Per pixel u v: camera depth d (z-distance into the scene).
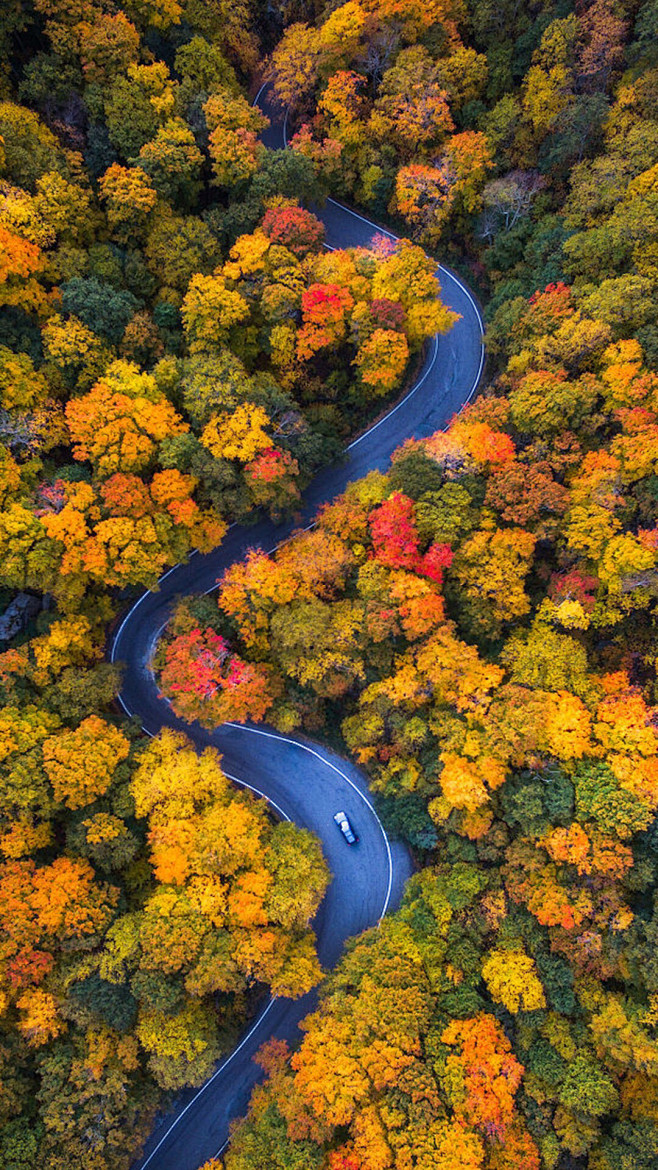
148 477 45.53
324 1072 37.81
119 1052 38.81
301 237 47.75
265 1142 38.25
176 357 47.38
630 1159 35.47
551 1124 37.12
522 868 40.12
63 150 46.09
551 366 44.28
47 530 40.12
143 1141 39.97
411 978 40.34
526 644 43.34
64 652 43.66
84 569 41.47
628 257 44.97
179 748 46.28
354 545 46.38
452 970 40.47
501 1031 38.91
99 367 44.22
